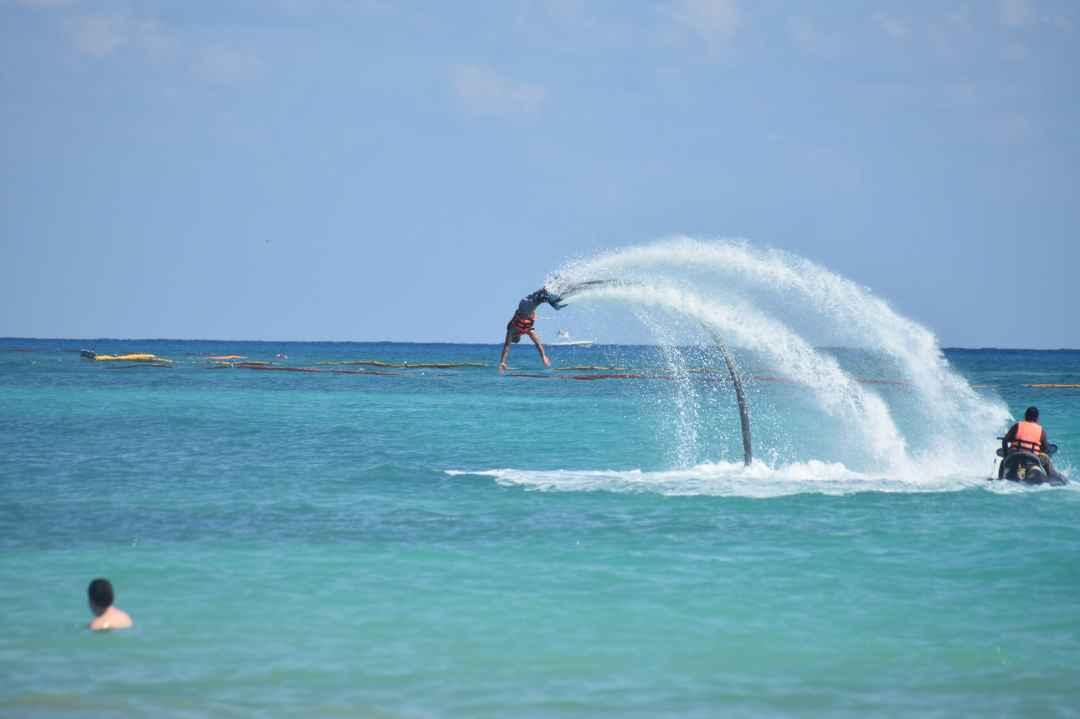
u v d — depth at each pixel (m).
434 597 56.84
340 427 172.88
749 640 49.31
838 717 39.94
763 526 77.50
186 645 47.94
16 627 50.50
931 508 85.19
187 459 121.88
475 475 107.56
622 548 69.88
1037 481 98.19
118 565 63.91
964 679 44.09
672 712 40.25
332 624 51.50
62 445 136.00
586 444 147.00
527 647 48.03
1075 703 41.44
